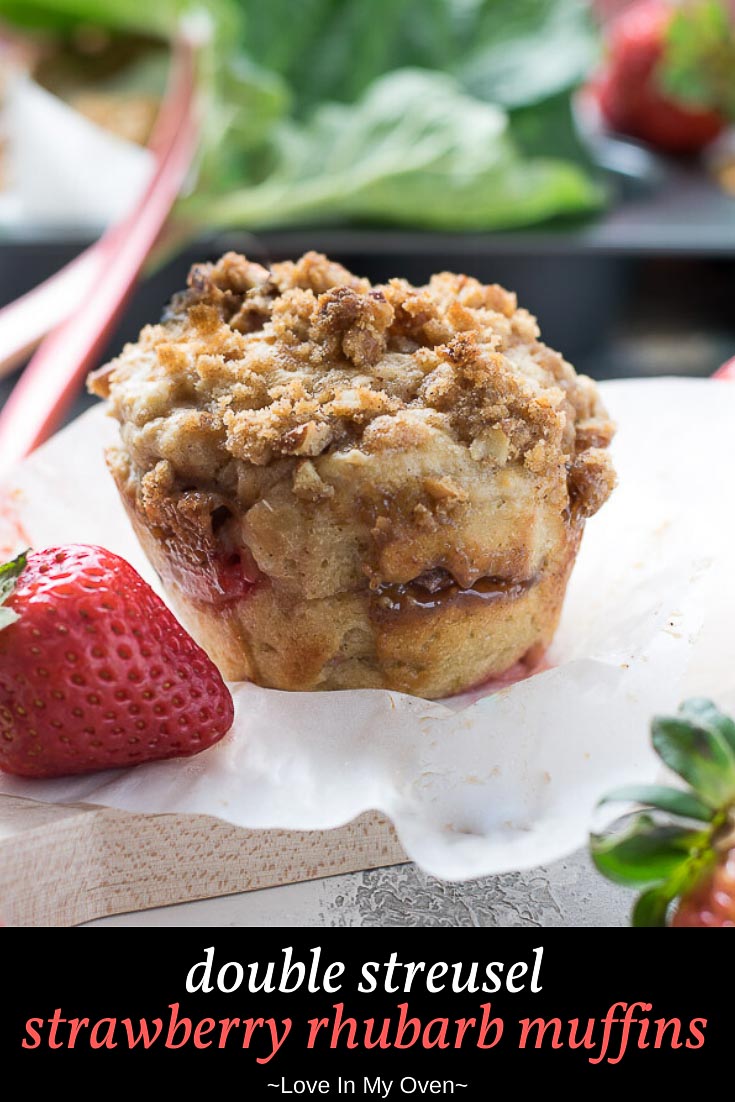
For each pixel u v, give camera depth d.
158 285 0.57
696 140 0.73
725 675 0.33
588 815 0.30
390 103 0.63
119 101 0.62
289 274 0.34
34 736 0.30
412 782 0.30
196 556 0.32
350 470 0.31
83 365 0.43
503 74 0.68
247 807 0.30
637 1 0.93
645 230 0.61
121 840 0.30
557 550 0.33
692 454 0.38
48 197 0.60
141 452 0.32
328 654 0.32
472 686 0.33
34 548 0.36
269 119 0.63
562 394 0.32
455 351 0.32
